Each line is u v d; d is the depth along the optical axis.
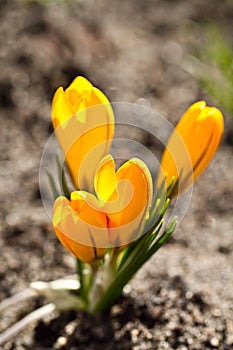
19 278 0.47
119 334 0.43
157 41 0.67
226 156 0.55
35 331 0.44
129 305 0.44
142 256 0.40
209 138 0.38
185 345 0.43
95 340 0.43
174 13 0.72
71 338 0.44
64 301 0.43
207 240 0.49
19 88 0.58
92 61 0.60
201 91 0.60
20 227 0.49
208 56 0.64
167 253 0.48
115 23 0.68
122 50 0.63
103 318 0.44
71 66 0.59
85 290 0.43
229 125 0.56
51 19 0.63
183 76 0.62
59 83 0.58
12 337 0.44
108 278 0.42
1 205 0.51
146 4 0.73
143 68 0.62
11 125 0.56
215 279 0.46
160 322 0.44
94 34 0.64
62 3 0.67
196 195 0.52
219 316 0.44
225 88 0.56
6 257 0.48
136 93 0.59
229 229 0.50
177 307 0.44
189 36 0.68
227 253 0.48
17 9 0.65
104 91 0.58
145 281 0.45
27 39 0.61
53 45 0.61
